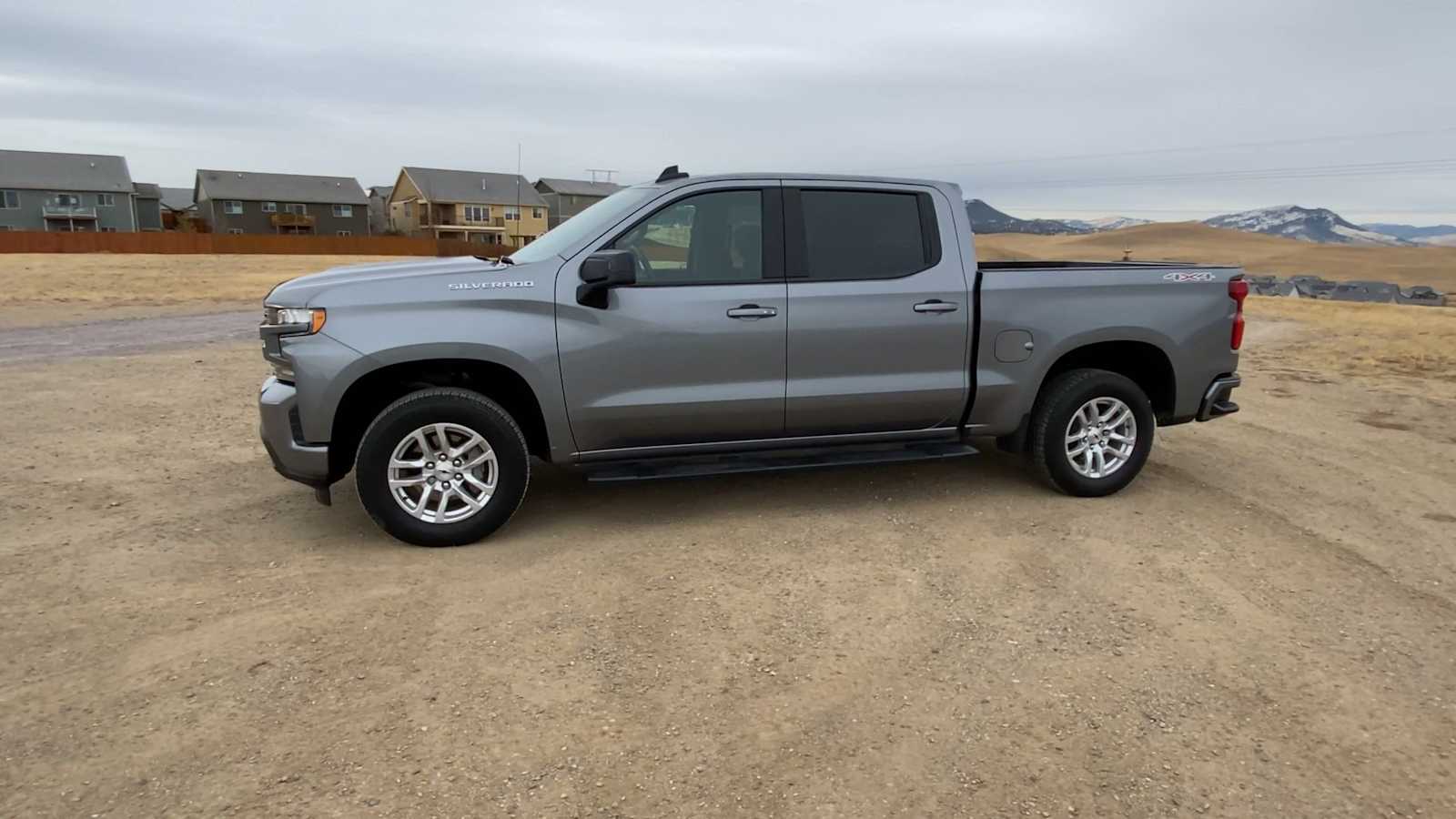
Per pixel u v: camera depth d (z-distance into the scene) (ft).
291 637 12.03
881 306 16.81
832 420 17.12
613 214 16.11
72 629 12.15
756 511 17.72
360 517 17.02
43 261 114.21
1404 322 61.77
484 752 9.57
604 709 10.46
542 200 303.68
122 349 40.78
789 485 19.54
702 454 17.01
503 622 12.59
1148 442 18.57
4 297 69.87
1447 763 9.72
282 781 9.00
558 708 10.46
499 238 292.20
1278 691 11.14
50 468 20.01
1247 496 19.12
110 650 11.59
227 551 15.15
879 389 17.02
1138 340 18.22
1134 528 16.92
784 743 9.86
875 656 11.83
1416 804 9.04
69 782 8.89
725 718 10.34
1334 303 83.51
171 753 9.41
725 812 8.71
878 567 14.84
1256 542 16.28
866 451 17.67
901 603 13.44
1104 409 18.51
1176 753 9.82
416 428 14.97
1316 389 33.35
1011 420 18.03
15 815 8.37
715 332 16.01
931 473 20.57
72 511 17.03
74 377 32.40
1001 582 14.28
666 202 16.16
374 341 14.71
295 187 272.10
